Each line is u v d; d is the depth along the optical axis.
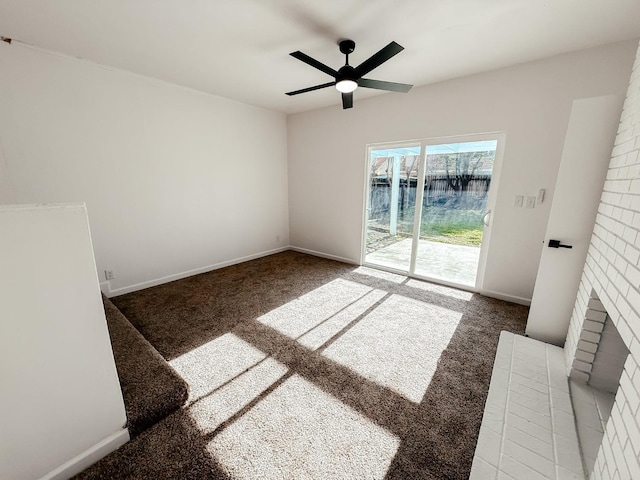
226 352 2.00
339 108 3.87
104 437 1.22
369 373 1.78
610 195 1.51
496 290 2.93
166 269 3.38
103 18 1.84
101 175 2.71
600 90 2.18
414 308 2.71
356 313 2.61
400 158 3.54
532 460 1.19
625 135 1.42
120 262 2.97
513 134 2.58
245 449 1.26
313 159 4.34
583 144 1.74
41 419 1.02
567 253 1.92
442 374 1.77
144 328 2.33
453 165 3.10
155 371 1.59
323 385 1.68
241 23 1.91
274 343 2.12
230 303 2.82
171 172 3.25
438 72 2.68
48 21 1.87
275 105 3.98
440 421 1.42
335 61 2.51
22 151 2.27
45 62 2.29
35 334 0.97
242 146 3.98
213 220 3.80
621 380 1.01
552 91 2.36
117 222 2.89
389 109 3.37
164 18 1.84
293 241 5.01
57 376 1.04
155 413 1.38
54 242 0.97
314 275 3.67
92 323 1.10
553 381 1.67
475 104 2.75
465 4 1.67
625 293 1.11
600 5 1.65
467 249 3.20
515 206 2.67
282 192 4.75
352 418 1.44
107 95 2.65
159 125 3.06
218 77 2.92
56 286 0.99
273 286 3.28
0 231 0.86
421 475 1.15
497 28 1.93
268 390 1.64
